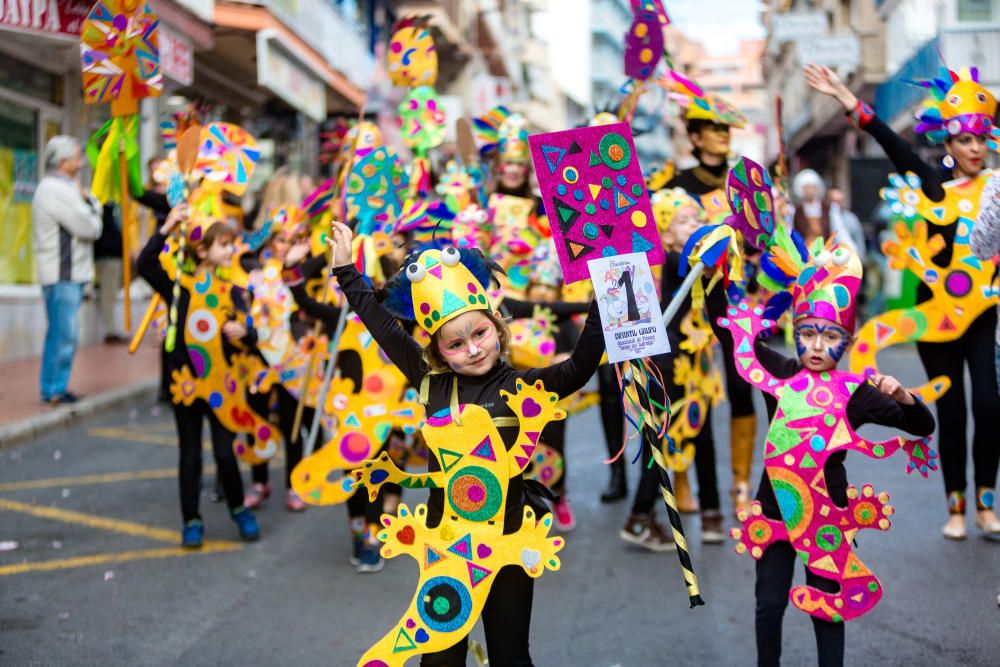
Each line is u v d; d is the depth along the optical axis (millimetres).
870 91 28875
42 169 14258
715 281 3996
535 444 3350
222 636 4793
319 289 6512
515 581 3344
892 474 7762
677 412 6055
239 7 16016
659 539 6102
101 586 5539
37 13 9109
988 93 5754
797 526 3789
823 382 3861
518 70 48125
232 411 6305
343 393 5781
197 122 6621
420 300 3381
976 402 5906
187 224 6047
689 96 6625
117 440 9539
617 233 3404
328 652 4590
